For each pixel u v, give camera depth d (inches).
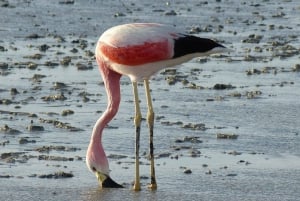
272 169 645.9
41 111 818.2
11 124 765.3
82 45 1166.3
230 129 765.9
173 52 606.2
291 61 1090.7
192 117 807.7
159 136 737.6
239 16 1478.8
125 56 605.6
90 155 607.5
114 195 585.3
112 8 1525.6
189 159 670.5
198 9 1552.7
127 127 764.0
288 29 1346.0
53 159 660.7
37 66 1023.0
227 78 987.9
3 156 664.4
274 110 839.1
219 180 617.0
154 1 1641.2
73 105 846.5
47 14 1422.2
